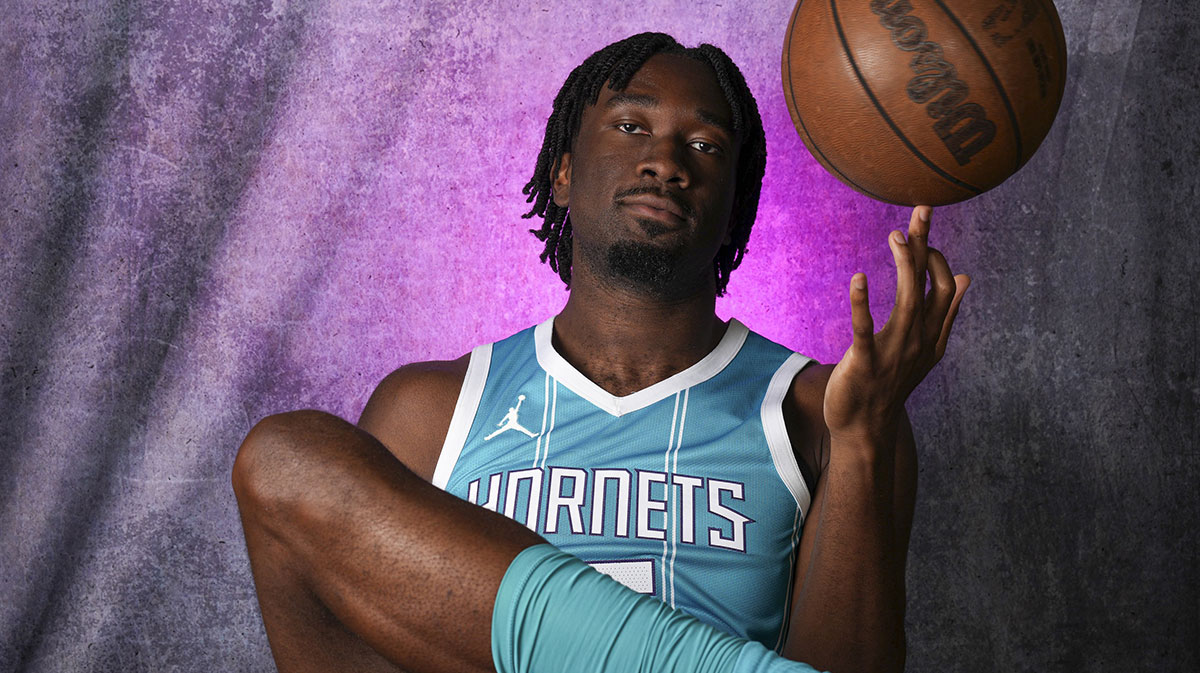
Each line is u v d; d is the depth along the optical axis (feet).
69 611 6.79
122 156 6.80
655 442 4.63
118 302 6.81
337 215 6.93
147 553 6.83
